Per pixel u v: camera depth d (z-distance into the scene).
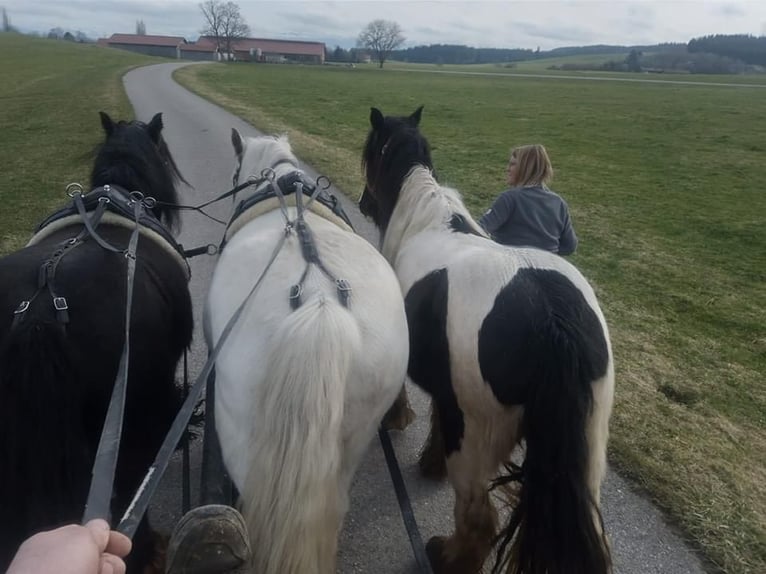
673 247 10.16
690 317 7.28
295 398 1.99
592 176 15.90
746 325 7.09
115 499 2.89
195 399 2.16
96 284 2.51
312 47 118.50
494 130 23.62
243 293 2.47
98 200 3.14
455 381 2.60
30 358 2.24
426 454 3.94
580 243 10.09
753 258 9.77
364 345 2.27
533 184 4.41
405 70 84.38
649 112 32.72
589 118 29.02
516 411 2.49
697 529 3.63
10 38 82.12
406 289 3.02
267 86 38.72
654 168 17.28
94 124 18.47
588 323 2.42
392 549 3.43
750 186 15.17
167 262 3.09
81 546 1.30
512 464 2.65
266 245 2.67
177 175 4.19
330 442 2.02
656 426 4.71
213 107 23.91
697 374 5.73
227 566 1.91
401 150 3.77
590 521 2.31
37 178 11.95
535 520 2.34
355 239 2.82
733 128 26.45
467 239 3.07
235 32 103.50
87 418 2.52
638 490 3.98
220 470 2.49
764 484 4.10
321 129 19.92
